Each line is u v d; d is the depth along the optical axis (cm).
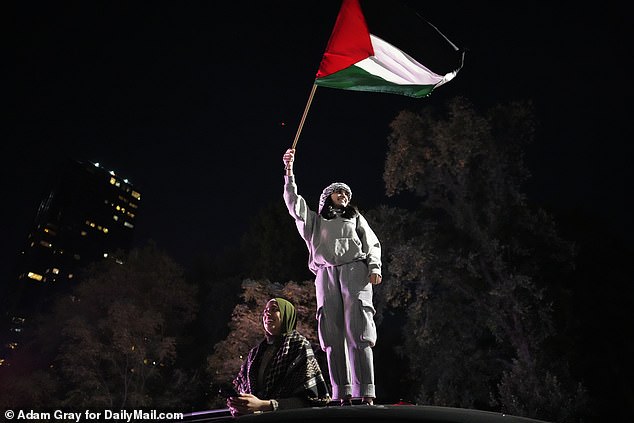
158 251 4050
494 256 2314
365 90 675
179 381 3127
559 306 2394
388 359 3459
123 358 3028
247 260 4378
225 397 373
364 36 666
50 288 12669
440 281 2459
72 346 2919
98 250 14362
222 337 3953
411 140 2488
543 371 2245
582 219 2869
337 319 601
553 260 2498
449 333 2470
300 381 407
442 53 681
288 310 441
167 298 3828
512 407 2062
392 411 293
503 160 2452
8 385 2753
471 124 2373
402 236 2509
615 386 2511
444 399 2338
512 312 2303
